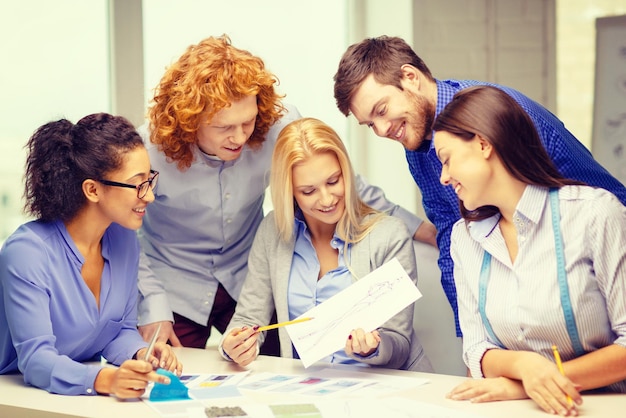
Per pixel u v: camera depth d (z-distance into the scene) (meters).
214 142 1.99
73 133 1.71
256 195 2.21
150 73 2.96
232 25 3.15
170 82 2.00
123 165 1.68
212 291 2.27
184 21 3.02
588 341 1.47
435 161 2.02
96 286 1.81
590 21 3.47
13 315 1.68
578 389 1.41
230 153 2.01
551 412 1.35
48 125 1.73
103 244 1.83
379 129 1.98
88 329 1.77
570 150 1.84
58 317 1.73
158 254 2.29
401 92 1.95
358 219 1.96
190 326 2.30
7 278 1.70
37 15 2.85
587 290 1.45
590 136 3.51
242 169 2.17
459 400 1.45
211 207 2.17
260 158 2.18
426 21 3.20
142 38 2.88
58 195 1.71
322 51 3.37
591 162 1.88
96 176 1.68
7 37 2.83
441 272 2.16
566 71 3.48
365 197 2.32
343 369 1.72
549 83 3.35
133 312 1.92
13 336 1.69
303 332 1.70
